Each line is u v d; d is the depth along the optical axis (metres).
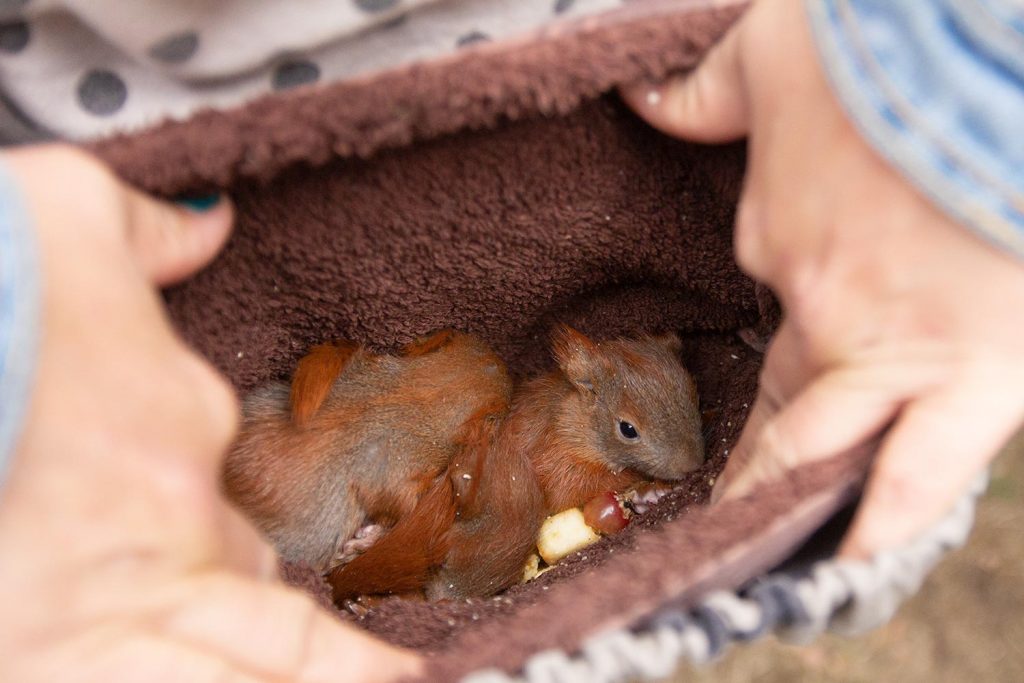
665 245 0.45
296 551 0.46
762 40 0.38
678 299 0.49
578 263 0.46
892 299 0.36
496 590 0.49
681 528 0.36
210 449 0.35
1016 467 0.59
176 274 0.39
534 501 0.50
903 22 0.35
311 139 0.38
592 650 0.33
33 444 0.29
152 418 0.33
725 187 0.43
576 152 0.43
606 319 0.50
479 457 0.49
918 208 0.36
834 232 0.37
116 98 0.43
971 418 0.36
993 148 0.34
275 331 0.44
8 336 0.29
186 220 0.39
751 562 0.36
